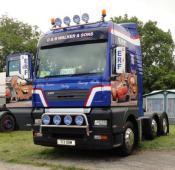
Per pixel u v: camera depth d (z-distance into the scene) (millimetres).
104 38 9789
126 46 10773
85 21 10234
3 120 16984
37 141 10281
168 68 42031
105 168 8852
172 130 17500
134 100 11125
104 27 9914
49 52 10445
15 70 17156
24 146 12305
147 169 8727
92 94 9547
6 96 17500
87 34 9992
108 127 9422
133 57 11273
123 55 9602
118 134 9836
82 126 9539
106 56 9656
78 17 10312
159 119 14219
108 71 9555
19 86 17188
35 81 10391
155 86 39188
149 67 40500
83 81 9680
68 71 9984
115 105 9766
